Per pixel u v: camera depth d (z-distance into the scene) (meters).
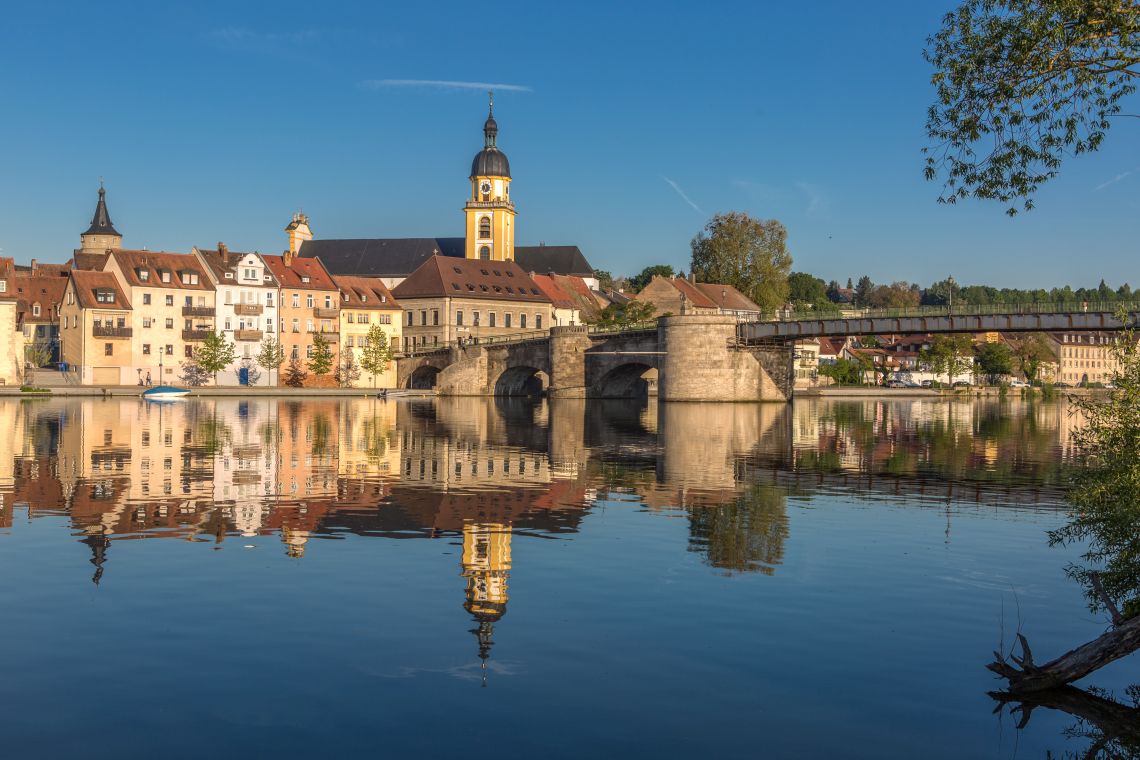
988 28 20.91
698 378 112.81
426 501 33.62
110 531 27.61
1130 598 18.12
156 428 64.50
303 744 13.85
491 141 187.00
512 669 16.66
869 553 25.67
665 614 19.78
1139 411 18.30
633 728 14.48
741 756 13.68
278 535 27.30
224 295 140.00
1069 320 91.12
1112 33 19.94
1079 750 14.04
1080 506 18.98
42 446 51.03
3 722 14.44
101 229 192.38
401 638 18.12
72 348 133.12
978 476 43.19
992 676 16.67
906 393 157.00
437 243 193.25
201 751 13.63
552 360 127.19
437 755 13.55
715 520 30.47
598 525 29.41
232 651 17.34
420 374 150.38
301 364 146.75
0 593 20.80
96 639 17.89
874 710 15.26
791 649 17.80
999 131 21.11
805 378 173.62
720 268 177.62
